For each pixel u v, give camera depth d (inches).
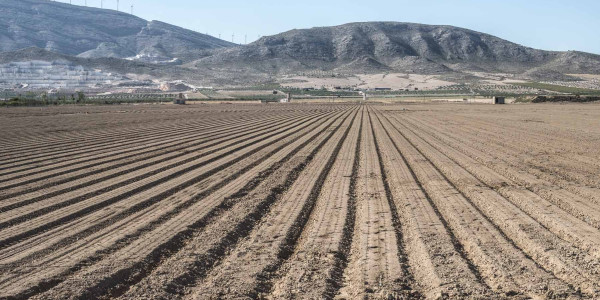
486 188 704.4
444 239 466.9
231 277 380.5
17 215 569.6
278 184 743.1
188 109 3208.7
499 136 1438.2
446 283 360.8
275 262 414.9
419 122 2015.3
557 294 342.0
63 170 878.4
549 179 772.6
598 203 615.8
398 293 347.9
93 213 576.4
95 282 368.5
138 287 361.1
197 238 477.7
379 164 933.2
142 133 1596.9
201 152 1109.1
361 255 427.5
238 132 1624.0
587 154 1057.5
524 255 421.1
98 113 2696.9
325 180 785.6
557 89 6953.7
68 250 442.9
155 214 566.6
